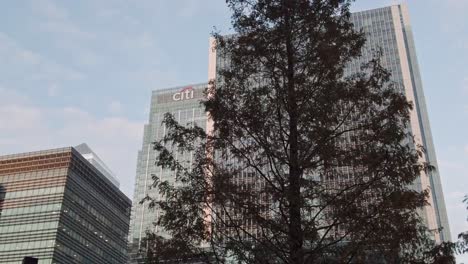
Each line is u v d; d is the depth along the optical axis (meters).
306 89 16.47
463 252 14.13
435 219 149.88
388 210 13.67
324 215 14.96
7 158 158.00
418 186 128.75
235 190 15.28
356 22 188.25
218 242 14.79
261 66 17.75
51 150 155.75
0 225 144.00
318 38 17.59
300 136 15.79
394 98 15.72
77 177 155.12
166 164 16.27
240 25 18.77
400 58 176.88
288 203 14.88
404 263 13.50
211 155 16.66
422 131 174.25
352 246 13.76
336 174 15.69
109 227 169.12
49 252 133.50
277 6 18.48
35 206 144.50
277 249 14.09
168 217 15.12
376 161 14.54
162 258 14.84
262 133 16.23
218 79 18.22
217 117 16.69
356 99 15.97
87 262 149.88
